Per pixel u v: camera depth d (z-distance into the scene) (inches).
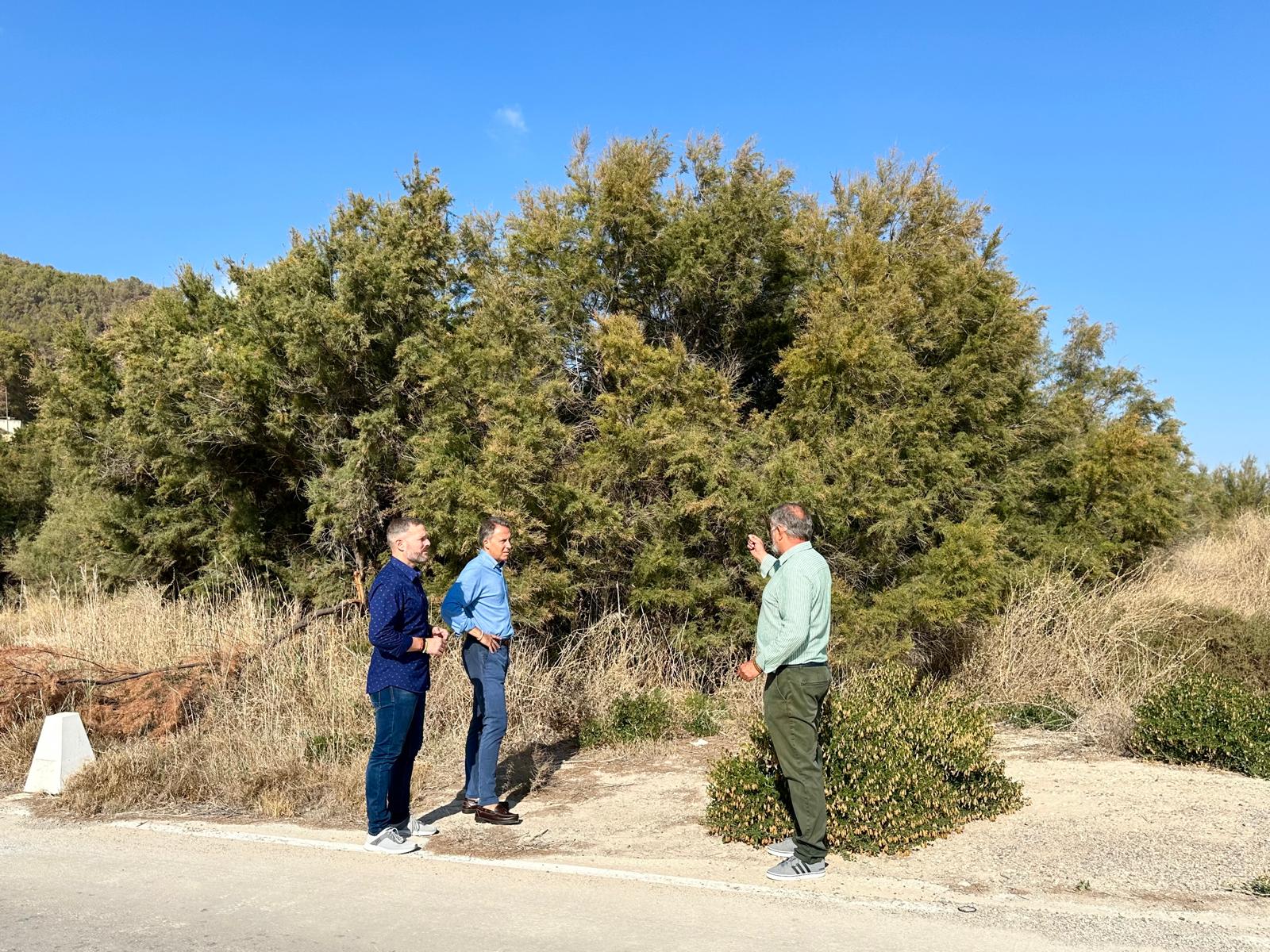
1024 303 458.3
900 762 219.0
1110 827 227.1
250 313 450.0
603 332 441.1
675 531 403.5
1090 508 515.2
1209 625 410.9
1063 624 420.2
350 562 470.3
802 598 195.6
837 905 179.0
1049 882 191.5
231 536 494.3
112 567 556.1
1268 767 275.1
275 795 260.2
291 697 329.1
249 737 298.0
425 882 194.5
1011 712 364.8
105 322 610.2
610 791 275.3
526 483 370.3
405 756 227.1
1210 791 257.9
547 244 471.8
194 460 500.7
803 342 422.0
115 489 581.3
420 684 221.9
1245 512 770.2
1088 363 768.9
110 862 209.9
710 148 498.6
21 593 702.5
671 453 390.6
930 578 400.5
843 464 388.8
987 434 441.4
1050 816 237.9
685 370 440.1
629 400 408.2
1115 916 172.1
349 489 425.4
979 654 408.8
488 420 386.3
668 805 258.5
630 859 210.7
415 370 426.0
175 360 477.1
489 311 414.3
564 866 204.7
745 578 393.4
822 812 197.0
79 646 378.3
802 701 197.2
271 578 504.7
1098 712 346.3
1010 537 459.8
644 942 160.1
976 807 238.5
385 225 439.8
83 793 259.9
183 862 209.5
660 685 382.6
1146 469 507.8
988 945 158.7
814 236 465.1
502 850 219.8
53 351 603.5
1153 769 286.7
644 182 465.4
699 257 477.1
